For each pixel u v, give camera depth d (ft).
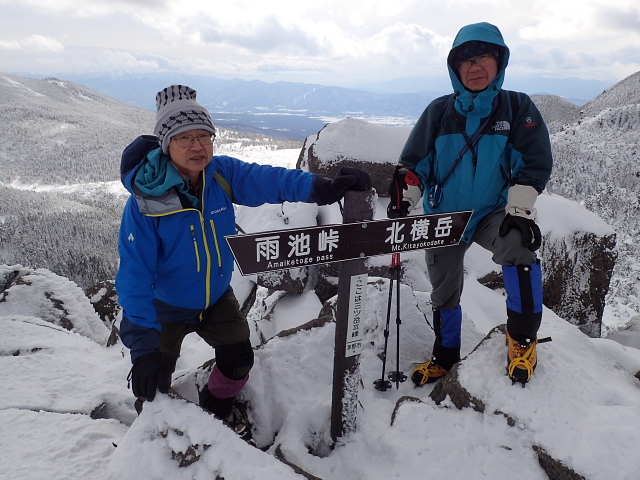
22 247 276.21
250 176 6.38
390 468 6.11
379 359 9.12
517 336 6.63
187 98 5.77
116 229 329.52
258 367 8.08
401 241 6.05
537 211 17.28
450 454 6.11
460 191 6.98
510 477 5.66
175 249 5.90
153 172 5.55
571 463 5.48
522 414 6.27
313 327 9.14
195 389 7.92
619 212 228.22
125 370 10.07
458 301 8.13
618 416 5.96
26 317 13.05
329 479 6.17
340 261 5.74
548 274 16.57
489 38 6.09
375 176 17.51
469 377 7.10
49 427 7.26
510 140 6.61
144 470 5.04
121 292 5.48
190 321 6.80
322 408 7.28
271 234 5.17
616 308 107.96
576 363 7.42
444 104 7.16
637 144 374.63
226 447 5.20
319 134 18.84
